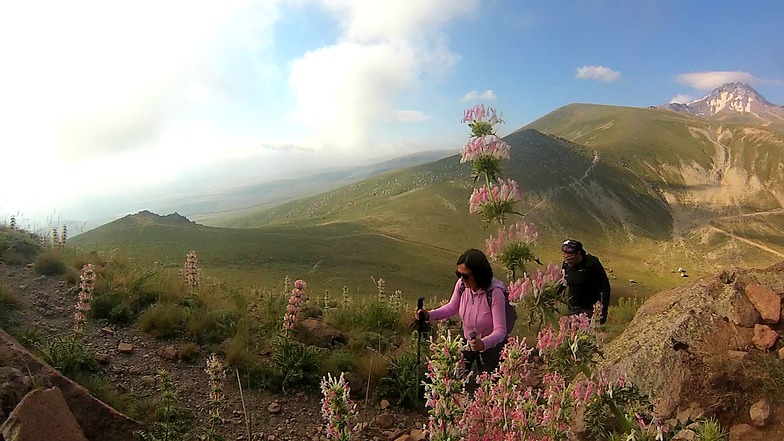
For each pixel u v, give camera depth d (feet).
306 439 19.89
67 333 25.34
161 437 16.96
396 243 421.59
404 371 23.84
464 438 11.10
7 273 32.14
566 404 11.18
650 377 18.85
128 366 23.29
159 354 24.71
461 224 536.83
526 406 11.68
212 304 32.07
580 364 11.10
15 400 15.66
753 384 17.51
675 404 17.89
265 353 26.32
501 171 12.60
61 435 14.10
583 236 569.64
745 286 21.15
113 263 38.45
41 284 31.32
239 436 19.48
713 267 534.37
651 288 424.46
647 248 579.89
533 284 11.21
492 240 12.01
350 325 33.47
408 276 305.73
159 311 27.58
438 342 10.50
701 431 12.14
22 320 25.94
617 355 21.03
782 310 19.51
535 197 624.59
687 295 23.27
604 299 23.03
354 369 25.53
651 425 10.77
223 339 27.22
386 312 35.58
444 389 10.24
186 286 35.29
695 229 645.51
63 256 37.78
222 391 21.16
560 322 11.13
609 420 13.94
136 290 31.24
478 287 18.39
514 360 12.03
